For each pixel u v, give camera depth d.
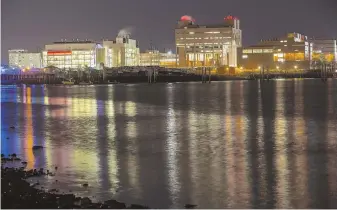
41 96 116.44
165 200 22.28
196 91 130.38
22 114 67.62
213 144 38.38
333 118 57.88
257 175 26.98
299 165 29.53
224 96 105.38
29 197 20.81
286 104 80.25
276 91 123.25
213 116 61.88
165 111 70.50
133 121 56.94
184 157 32.78
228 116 61.66
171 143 39.16
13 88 176.50
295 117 59.44
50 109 76.38
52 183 25.20
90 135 44.81
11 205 19.31
